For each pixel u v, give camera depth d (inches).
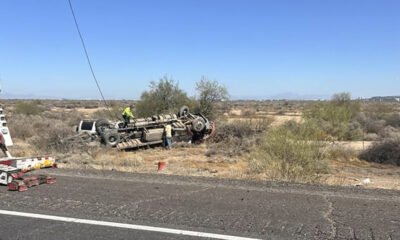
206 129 1277.1
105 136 1107.9
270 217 291.4
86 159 819.4
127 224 277.1
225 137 1283.2
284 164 580.1
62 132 1125.1
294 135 621.0
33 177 411.2
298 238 248.2
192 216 294.8
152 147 1192.8
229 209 313.7
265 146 638.5
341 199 347.9
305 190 387.5
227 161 903.7
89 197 354.3
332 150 882.1
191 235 254.8
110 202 335.9
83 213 304.0
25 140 1284.4
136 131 1170.6
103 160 821.2
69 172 504.1
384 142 989.8
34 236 254.8
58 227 272.2
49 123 1651.1
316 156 635.5
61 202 336.5
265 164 608.4
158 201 339.3
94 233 260.1
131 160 810.8
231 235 254.1
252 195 362.3
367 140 1323.8
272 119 1413.6
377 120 1707.7
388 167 890.7
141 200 343.0
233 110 3671.3
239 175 583.2
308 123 690.2
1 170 400.5
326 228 266.4
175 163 878.4
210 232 259.9
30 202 336.5
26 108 2426.2
